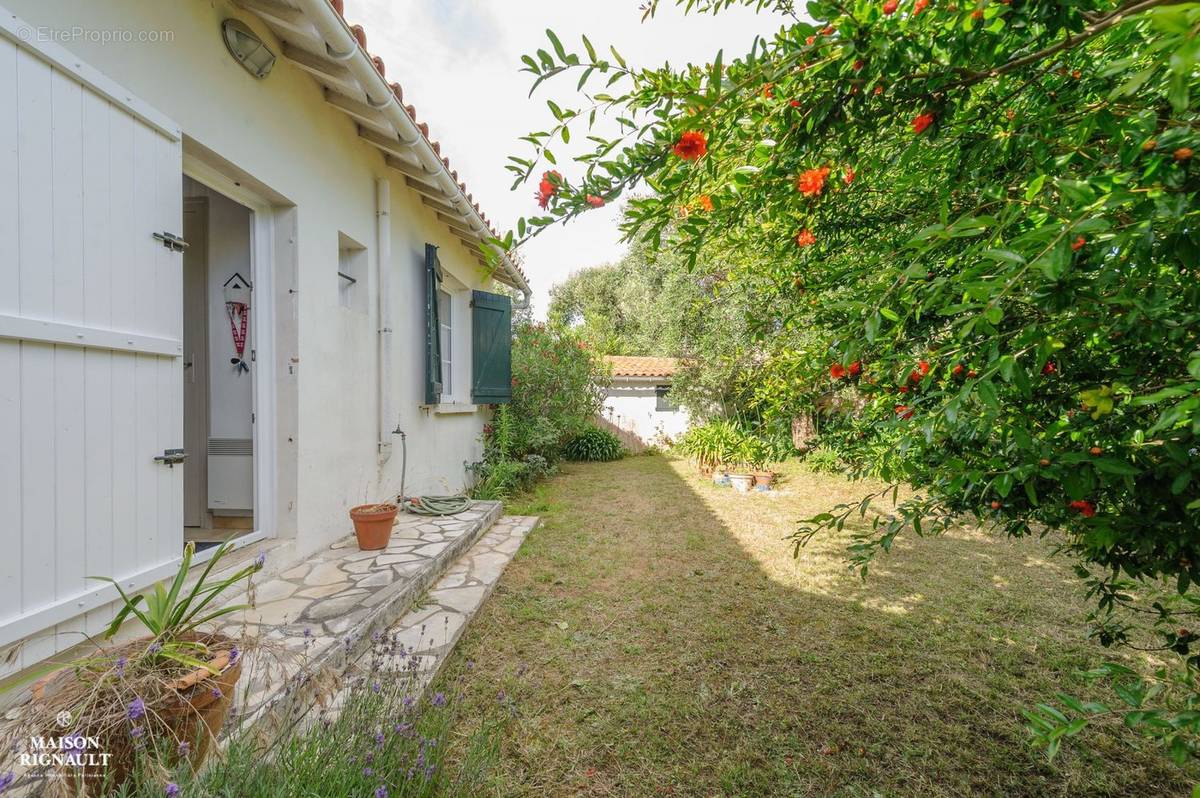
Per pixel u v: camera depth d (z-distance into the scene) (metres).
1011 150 1.18
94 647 1.75
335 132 3.38
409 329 4.54
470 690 2.21
